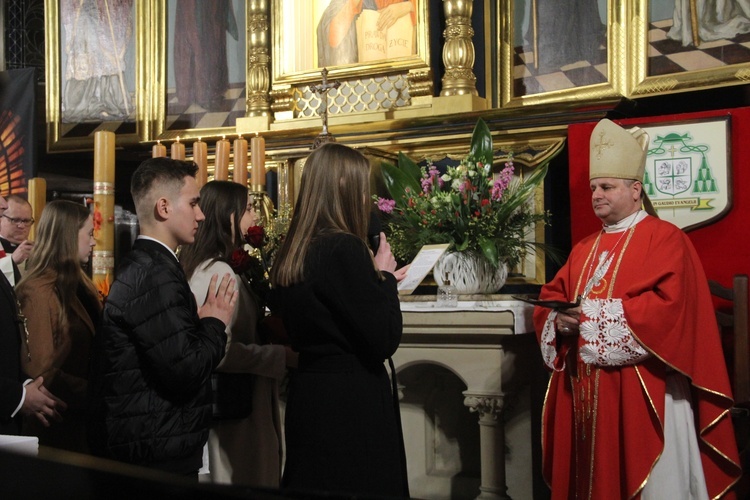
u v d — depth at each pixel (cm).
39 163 691
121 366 214
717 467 289
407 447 399
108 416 212
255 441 280
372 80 513
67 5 623
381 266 233
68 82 621
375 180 457
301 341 224
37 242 317
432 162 466
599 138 308
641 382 276
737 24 408
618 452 278
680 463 280
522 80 475
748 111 365
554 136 425
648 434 273
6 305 258
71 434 313
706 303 288
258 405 282
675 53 425
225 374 272
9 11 745
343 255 214
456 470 395
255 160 433
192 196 237
